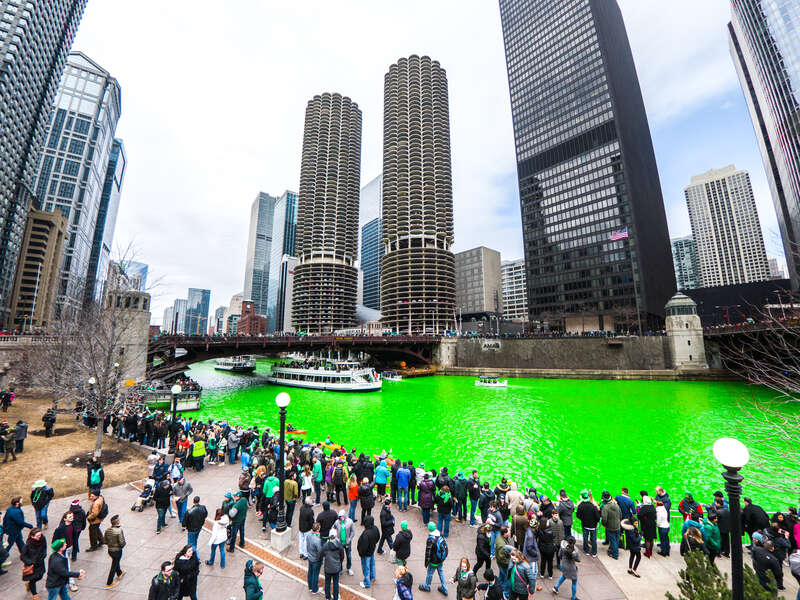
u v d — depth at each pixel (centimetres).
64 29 11938
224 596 957
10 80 9225
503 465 2812
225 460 2078
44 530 1229
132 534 1265
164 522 1310
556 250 12975
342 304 16775
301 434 3612
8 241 10525
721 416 4212
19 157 10506
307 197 17362
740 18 10481
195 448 1902
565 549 987
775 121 9025
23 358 3862
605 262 11694
